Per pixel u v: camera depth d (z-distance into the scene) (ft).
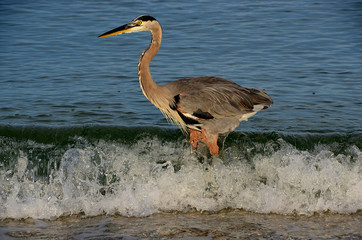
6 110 51.24
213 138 42.01
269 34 81.51
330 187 37.35
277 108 53.26
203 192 37.17
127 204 35.50
